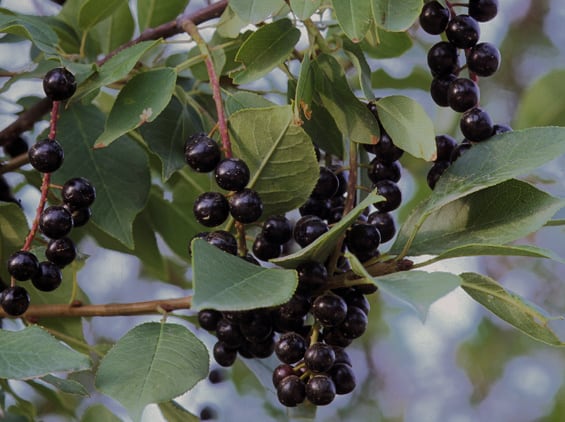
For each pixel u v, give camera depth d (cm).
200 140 57
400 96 59
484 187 57
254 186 58
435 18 59
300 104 58
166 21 68
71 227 58
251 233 63
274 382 57
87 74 59
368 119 59
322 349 56
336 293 58
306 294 56
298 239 57
